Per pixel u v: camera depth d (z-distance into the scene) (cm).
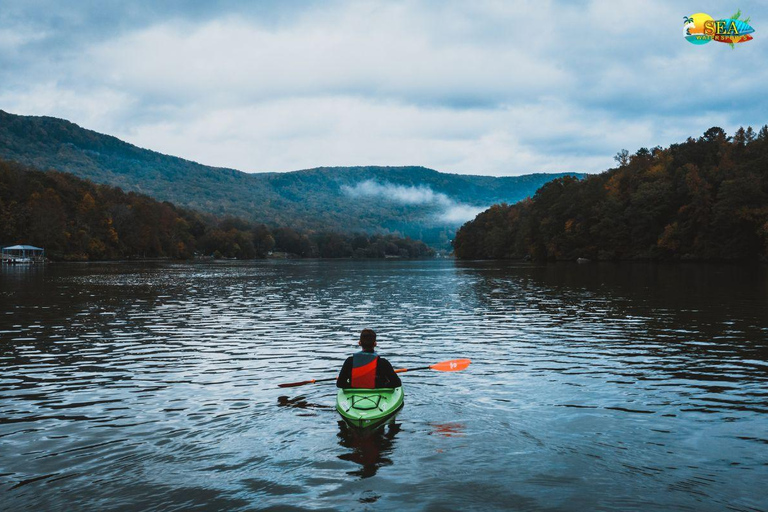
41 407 968
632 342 1611
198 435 811
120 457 728
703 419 881
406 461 705
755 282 4022
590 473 668
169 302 2931
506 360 1362
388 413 868
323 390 1074
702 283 3991
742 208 7688
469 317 2247
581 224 10944
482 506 584
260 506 588
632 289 3562
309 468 686
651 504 588
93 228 14275
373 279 5538
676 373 1212
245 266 10900
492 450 742
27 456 734
